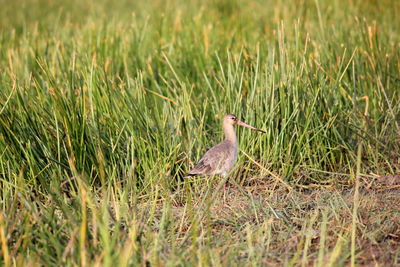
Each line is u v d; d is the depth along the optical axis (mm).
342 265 8047
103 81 13664
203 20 22297
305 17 22016
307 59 14523
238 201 11188
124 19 26812
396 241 9125
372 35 15609
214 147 12359
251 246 8633
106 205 8828
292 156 12750
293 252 8836
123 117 12859
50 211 9508
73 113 11898
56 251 8523
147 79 16781
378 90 14242
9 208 9359
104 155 12164
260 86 13469
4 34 22141
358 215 9977
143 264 8039
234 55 16469
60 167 11719
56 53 16891
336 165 12930
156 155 12555
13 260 8016
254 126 13078
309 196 11305
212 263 8133
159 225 9820
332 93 13602
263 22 22422
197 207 10891
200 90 16062
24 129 11883
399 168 12586
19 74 17016
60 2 38375
